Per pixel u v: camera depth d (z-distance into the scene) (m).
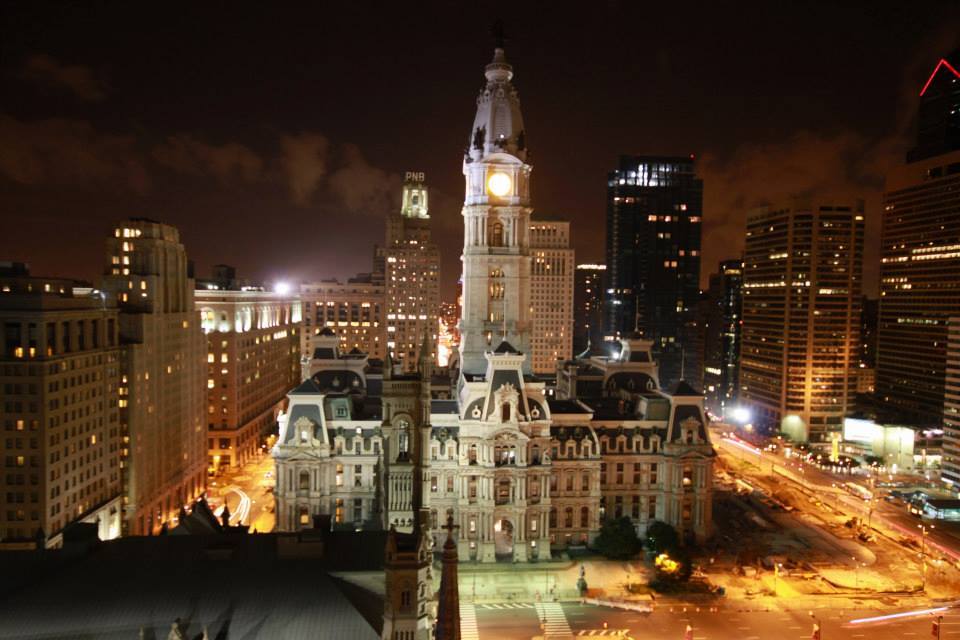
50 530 123.81
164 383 164.75
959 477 199.25
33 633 58.88
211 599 63.38
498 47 168.12
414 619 62.34
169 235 172.88
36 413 123.00
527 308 170.88
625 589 130.12
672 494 152.38
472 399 142.38
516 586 131.00
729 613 121.50
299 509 145.62
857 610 123.44
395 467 90.94
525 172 169.12
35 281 139.12
